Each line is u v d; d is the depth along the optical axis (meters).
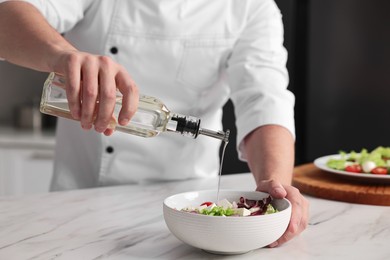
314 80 2.67
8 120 3.31
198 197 0.97
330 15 2.62
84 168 1.54
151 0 1.43
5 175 2.67
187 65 1.48
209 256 0.87
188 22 1.46
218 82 1.56
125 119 0.88
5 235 0.97
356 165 1.47
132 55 1.45
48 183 2.67
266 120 1.26
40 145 2.65
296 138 2.75
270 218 0.82
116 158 1.49
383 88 2.60
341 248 0.91
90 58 0.87
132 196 1.27
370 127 2.65
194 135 0.94
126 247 0.91
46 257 0.86
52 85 0.93
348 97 2.66
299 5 2.66
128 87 0.87
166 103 1.51
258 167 1.16
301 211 0.93
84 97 0.85
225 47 1.50
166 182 1.48
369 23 2.59
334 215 1.14
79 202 1.21
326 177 1.46
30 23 1.03
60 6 1.32
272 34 1.49
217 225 0.80
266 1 1.54
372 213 1.16
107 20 1.43
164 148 1.50
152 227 1.03
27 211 1.13
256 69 1.42
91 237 0.96
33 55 0.98
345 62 2.64
